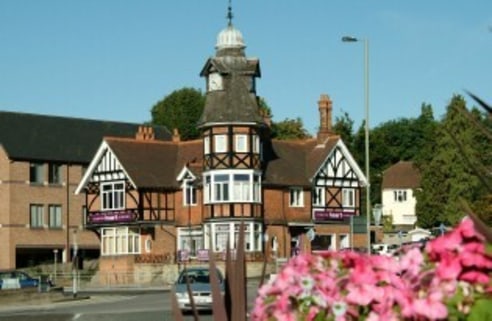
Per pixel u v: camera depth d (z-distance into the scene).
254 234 69.88
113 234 74.62
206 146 71.31
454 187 81.12
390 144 129.38
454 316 4.82
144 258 72.06
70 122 88.88
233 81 71.00
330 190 75.69
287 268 5.60
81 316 33.66
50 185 84.50
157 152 75.81
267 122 74.44
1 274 58.59
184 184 73.00
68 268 79.56
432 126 87.38
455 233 4.99
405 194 115.88
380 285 5.26
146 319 31.20
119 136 91.12
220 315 5.13
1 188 82.25
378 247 53.00
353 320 5.26
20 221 82.50
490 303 4.80
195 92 124.12
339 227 75.25
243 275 5.15
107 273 71.94
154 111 124.62
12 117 85.00
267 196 71.94
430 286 4.93
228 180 70.06
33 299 47.12
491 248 4.90
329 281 5.38
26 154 83.19
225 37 71.56
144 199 73.06
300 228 73.56
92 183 76.19
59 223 84.81
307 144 77.25
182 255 68.25
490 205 8.47
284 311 5.43
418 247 5.37
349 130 126.75
